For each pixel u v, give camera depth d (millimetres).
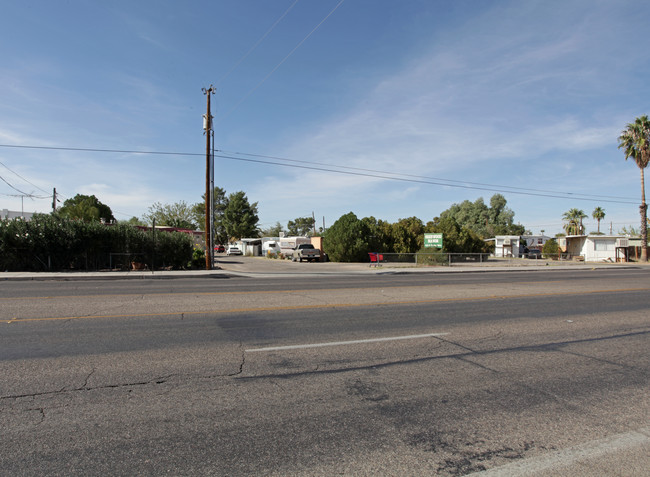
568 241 49656
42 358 5562
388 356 5930
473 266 33406
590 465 3117
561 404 4254
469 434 3578
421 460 3145
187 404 4129
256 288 14781
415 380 4934
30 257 21766
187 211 74250
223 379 4867
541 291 14578
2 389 4441
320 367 5383
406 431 3613
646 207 43781
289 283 17453
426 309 10117
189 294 12523
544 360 5828
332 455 3193
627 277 22609
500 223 84188
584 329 7965
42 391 4398
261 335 7098
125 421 3732
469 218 85062
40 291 13141
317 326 7898
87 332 7137
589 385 4824
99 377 4855
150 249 25016
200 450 3242
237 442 3377
